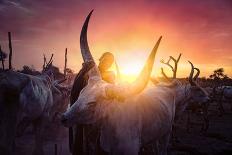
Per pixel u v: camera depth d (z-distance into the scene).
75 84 4.23
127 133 4.00
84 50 4.11
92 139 4.09
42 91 7.54
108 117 3.87
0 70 7.11
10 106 6.42
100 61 4.43
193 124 14.88
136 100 4.48
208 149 9.37
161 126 5.04
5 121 6.32
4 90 6.29
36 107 7.16
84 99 3.65
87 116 3.65
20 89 6.58
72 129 4.40
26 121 7.23
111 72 4.41
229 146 9.88
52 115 9.89
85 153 4.12
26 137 9.92
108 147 3.94
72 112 3.58
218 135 11.92
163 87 6.12
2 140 6.25
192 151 9.12
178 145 9.56
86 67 4.03
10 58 7.33
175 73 9.05
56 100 9.96
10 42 7.32
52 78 10.33
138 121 4.23
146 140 4.68
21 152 7.96
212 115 20.22
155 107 4.95
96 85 3.80
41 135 7.82
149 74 3.72
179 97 7.92
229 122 16.72
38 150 7.70
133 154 4.05
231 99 24.31
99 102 3.74
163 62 9.84
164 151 5.64
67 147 8.84
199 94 9.84
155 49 3.63
